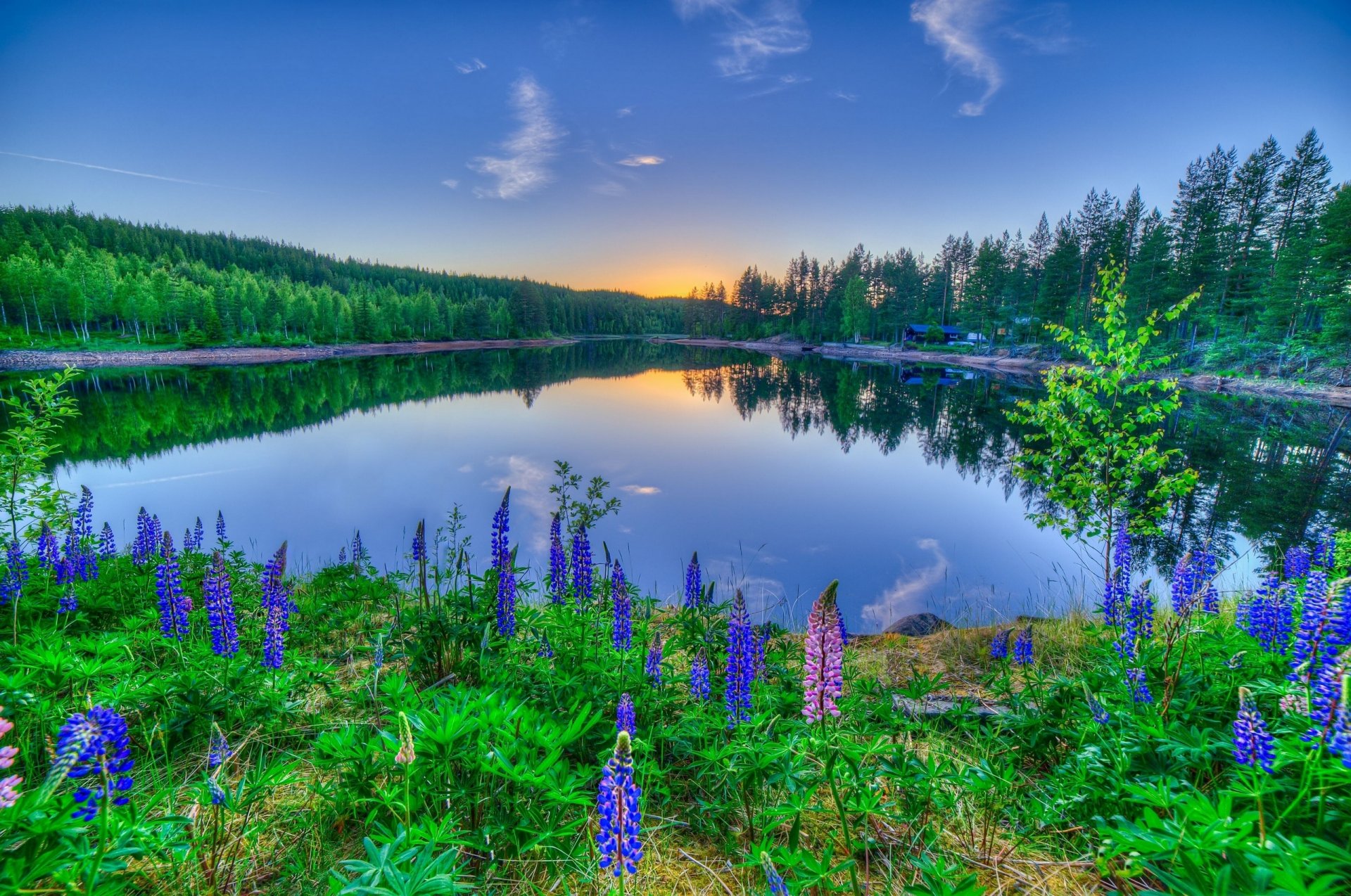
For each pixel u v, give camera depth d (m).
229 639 4.28
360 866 2.26
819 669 3.00
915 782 3.24
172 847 2.39
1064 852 3.08
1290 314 48.47
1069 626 7.73
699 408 42.34
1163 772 3.28
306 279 156.38
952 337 98.69
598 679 4.45
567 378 70.12
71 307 80.88
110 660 3.97
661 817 3.41
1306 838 2.35
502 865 2.92
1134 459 6.82
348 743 3.17
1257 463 21.91
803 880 2.57
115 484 18.78
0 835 1.97
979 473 22.36
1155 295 58.66
